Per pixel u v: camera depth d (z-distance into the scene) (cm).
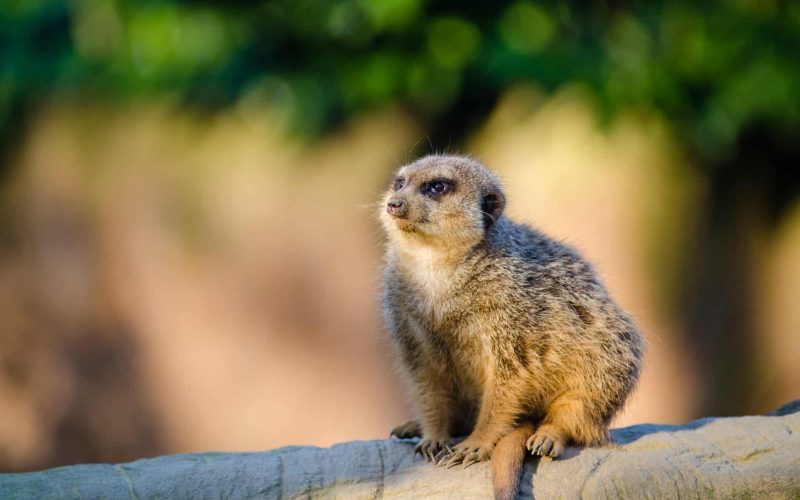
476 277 752
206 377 1576
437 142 1566
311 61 1477
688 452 704
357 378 1548
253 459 708
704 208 1543
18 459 1608
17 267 1647
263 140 1564
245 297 1577
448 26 1438
